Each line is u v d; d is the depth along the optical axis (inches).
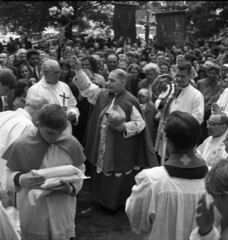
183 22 595.2
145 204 79.7
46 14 848.9
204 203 68.9
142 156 171.5
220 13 938.7
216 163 67.5
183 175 79.3
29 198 91.7
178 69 178.1
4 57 263.0
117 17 621.6
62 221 99.1
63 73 228.8
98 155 171.0
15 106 173.5
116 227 158.9
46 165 96.0
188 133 78.3
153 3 997.8
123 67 289.4
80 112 217.8
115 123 160.7
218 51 481.4
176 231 78.6
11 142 107.7
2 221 81.6
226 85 232.4
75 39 581.6
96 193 176.7
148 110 211.6
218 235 72.2
